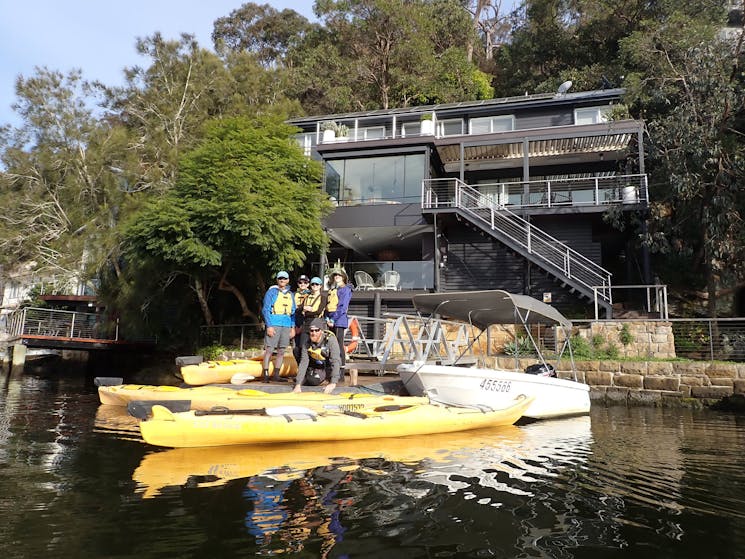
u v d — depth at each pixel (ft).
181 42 88.58
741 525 12.33
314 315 26.35
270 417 19.84
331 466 17.08
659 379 40.96
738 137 55.47
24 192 75.51
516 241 56.44
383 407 23.95
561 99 69.00
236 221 49.21
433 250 63.82
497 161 73.05
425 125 66.59
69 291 87.45
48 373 73.41
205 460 17.67
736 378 38.52
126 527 11.46
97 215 70.44
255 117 71.61
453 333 52.54
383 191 65.41
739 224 51.70
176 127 81.15
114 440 21.07
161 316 65.57
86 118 77.92
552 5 105.50
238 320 68.69
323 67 111.45
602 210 58.70
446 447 20.77
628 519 12.65
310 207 55.83
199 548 10.39
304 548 10.47
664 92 55.31
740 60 56.34
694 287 66.49
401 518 12.35
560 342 47.96
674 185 51.08
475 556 10.39
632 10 95.20
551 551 10.71
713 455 20.26
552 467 17.78
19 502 13.10
